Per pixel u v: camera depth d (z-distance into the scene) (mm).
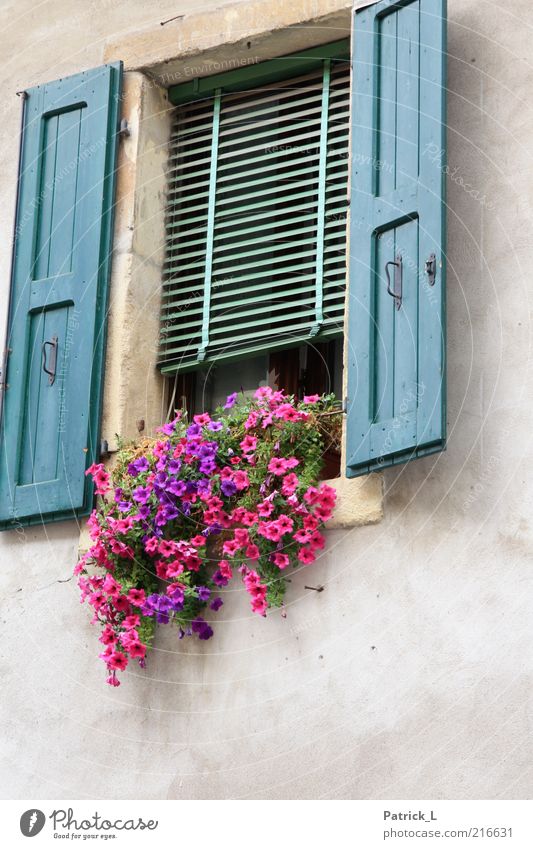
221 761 5207
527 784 4664
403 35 5434
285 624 5234
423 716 4875
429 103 5277
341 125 5922
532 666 4742
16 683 5742
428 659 4930
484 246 5254
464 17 5547
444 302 5039
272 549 5254
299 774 5039
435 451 4957
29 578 5863
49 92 6270
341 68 6020
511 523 4918
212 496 5367
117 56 6297
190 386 6027
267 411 5406
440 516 5047
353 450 5137
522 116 5332
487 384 5109
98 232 5961
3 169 6613
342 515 5211
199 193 6207
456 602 4934
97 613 5508
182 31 6172
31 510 5777
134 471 5574
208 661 5352
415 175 5242
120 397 5824
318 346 5812
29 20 6719
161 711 5391
